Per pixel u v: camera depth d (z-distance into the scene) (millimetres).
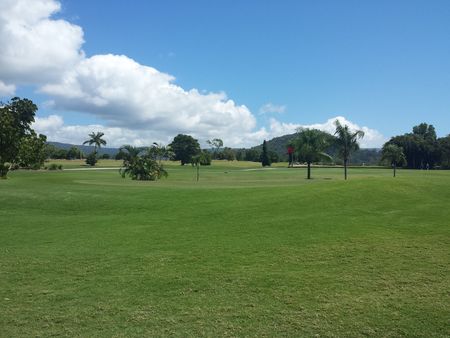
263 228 14258
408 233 12680
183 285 8688
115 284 8852
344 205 18203
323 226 14078
